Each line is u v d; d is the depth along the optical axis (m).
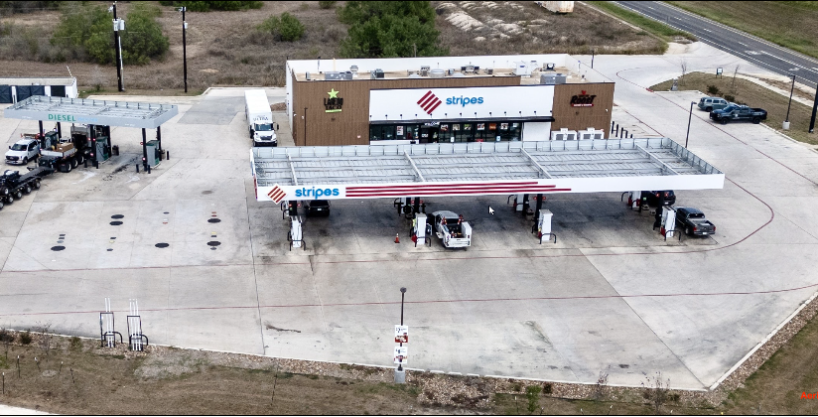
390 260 54.19
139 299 47.75
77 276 50.12
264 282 50.56
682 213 60.22
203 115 86.00
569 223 61.06
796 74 109.19
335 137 74.06
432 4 157.00
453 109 74.38
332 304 48.28
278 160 59.50
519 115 75.44
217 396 38.88
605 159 62.16
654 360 43.69
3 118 82.88
